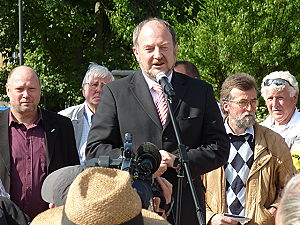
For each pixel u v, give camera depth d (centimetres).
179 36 2058
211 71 2042
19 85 514
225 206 492
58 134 522
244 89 495
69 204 214
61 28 2172
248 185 492
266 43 1961
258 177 492
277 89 578
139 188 302
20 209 467
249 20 2002
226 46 1986
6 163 506
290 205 182
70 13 2122
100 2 2156
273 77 585
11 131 517
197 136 401
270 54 1964
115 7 2017
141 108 398
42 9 2103
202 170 385
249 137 503
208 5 2033
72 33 2155
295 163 550
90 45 2266
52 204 315
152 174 327
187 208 395
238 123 496
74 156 531
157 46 395
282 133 584
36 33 2144
